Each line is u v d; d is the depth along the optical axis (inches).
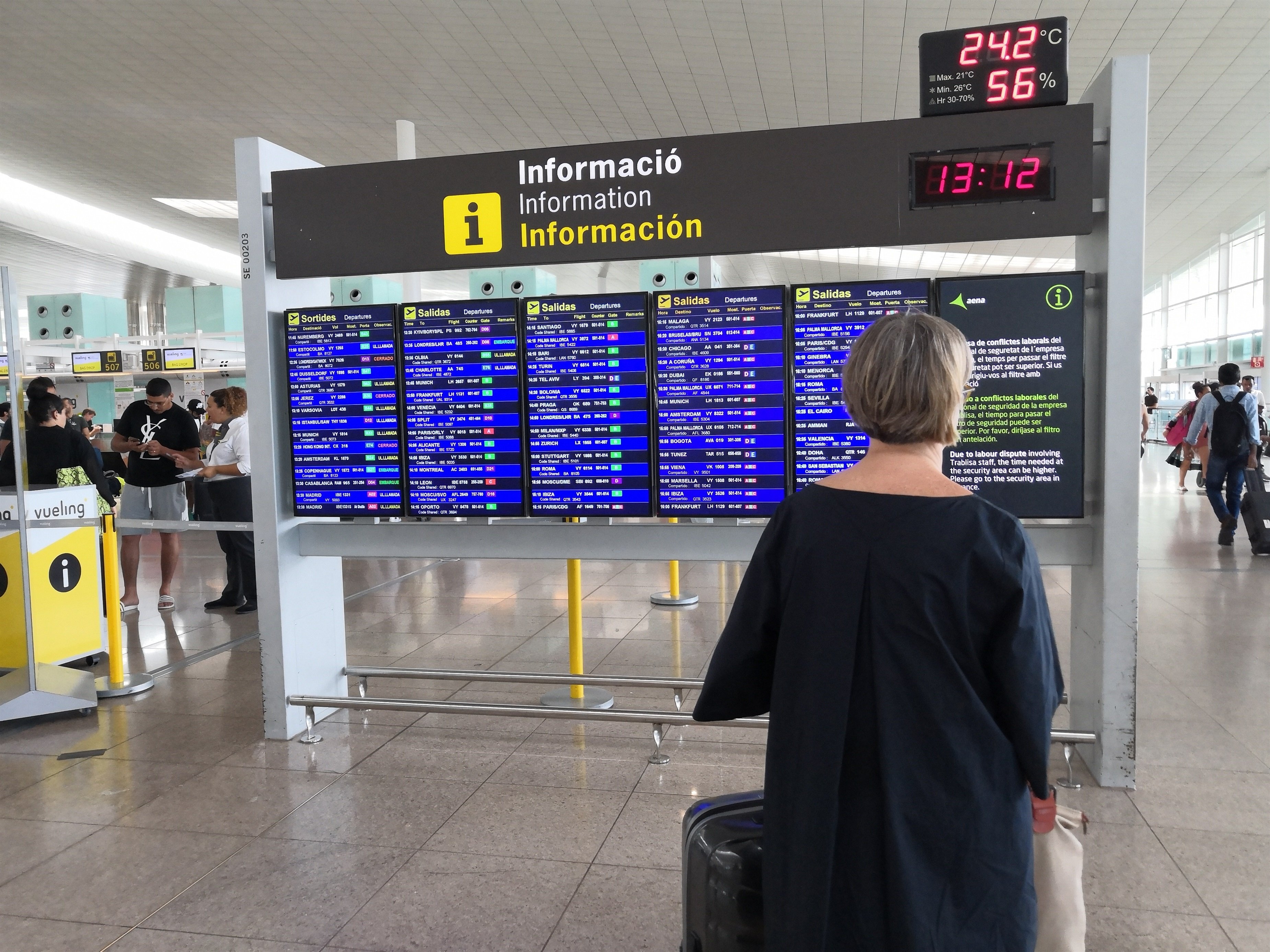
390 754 156.3
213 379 612.7
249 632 246.1
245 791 141.0
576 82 446.6
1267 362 756.6
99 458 247.6
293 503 164.7
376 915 104.9
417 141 560.7
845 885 51.2
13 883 114.0
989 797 51.3
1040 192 132.9
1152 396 756.0
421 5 370.6
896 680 51.6
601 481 154.1
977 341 138.9
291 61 433.1
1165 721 161.6
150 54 430.3
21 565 184.9
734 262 850.8
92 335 600.4
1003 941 50.8
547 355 153.9
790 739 53.7
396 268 153.9
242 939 100.6
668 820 128.8
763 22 368.2
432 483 159.3
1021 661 51.1
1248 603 249.0
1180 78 432.5
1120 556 134.0
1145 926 99.6
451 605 279.3
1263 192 730.8
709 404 149.4
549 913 104.7
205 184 698.8
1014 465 139.1
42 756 157.8
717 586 304.5
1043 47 131.6
